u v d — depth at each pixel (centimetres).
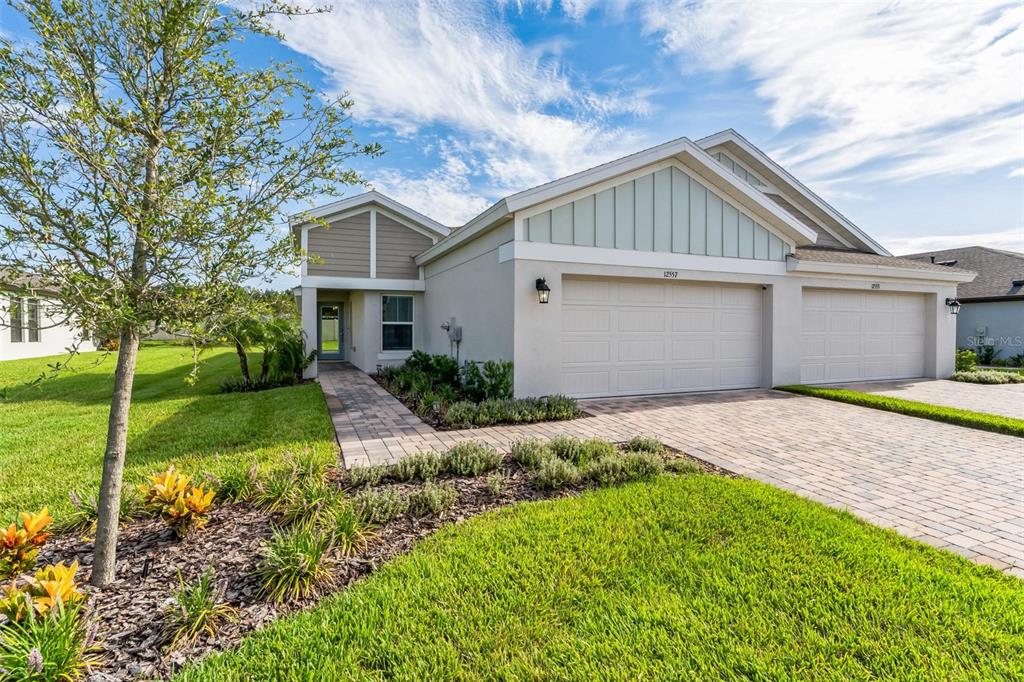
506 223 868
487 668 215
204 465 496
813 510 388
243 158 300
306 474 453
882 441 638
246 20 304
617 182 904
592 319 922
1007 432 680
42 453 557
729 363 1043
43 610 227
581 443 554
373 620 248
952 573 294
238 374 1375
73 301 256
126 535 344
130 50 279
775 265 1051
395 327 1438
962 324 2047
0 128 245
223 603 266
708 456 570
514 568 296
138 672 217
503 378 810
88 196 262
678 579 286
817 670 213
